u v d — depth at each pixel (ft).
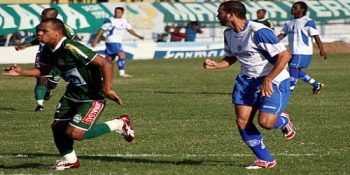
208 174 59.31
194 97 126.52
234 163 65.00
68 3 282.77
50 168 62.59
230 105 113.39
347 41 310.45
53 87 108.88
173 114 102.32
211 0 320.91
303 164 63.72
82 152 71.61
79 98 59.93
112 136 81.66
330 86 146.51
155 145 75.66
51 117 101.50
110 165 63.82
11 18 252.83
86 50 58.03
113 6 274.57
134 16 282.97
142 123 93.20
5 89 148.46
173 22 289.12
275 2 313.53
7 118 100.32
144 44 263.29
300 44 124.36
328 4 320.29
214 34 294.46
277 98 59.88
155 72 193.67
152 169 61.87
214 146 74.74
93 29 265.34
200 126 89.97
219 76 178.50
